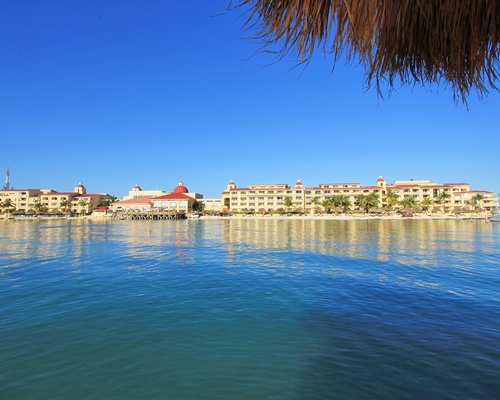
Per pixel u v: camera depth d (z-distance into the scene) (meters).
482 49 2.19
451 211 120.31
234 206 136.62
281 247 29.14
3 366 7.03
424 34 2.22
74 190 161.88
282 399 5.83
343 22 2.07
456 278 15.54
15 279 15.65
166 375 6.68
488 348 7.70
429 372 6.62
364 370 6.75
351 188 130.38
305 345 8.00
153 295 12.64
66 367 7.00
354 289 13.46
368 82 2.34
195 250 27.56
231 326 9.31
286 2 2.17
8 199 137.38
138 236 43.47
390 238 37.41
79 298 12.26
